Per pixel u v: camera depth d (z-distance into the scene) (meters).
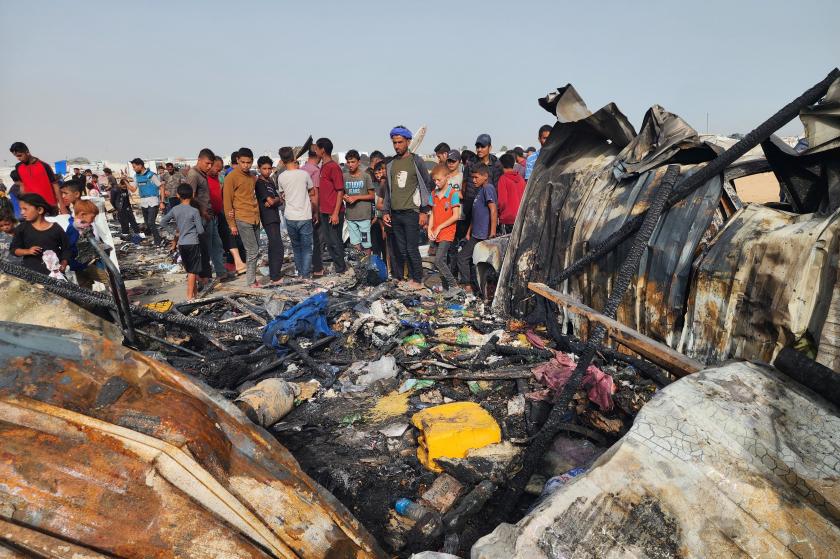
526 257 5.21
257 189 6.95
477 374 3.83
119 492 1.33
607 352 3.89
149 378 1.65
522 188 7.12
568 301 3.39
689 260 3.48
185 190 6.13
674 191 3.70
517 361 4.13
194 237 6.20
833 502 1.52
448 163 6.21
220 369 4.08
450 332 4.88
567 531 1.56
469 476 2.69
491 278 6.02
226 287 7.06
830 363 2.53
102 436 1.41
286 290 6.59
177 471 1.40
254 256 6.90
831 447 1.67
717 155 3.85
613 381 3.31
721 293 3.21
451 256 7.70
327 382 3.93
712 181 3.56
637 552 1.51
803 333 2.73
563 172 5.15
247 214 6.67
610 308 3.43
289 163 7.04
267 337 4.51
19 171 7.29
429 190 6.67
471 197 7.22
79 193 5.93
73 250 5.20
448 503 2.55
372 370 4.03
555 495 1.65
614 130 4.72
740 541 1.47
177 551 1.34
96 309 4.76
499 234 7.36
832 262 2.57
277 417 3.34
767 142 3.42
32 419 1.40
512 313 5.36
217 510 1.45
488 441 2.94
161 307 5.49
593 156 5.07
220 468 1.51
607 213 4.30
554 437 2.98
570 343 4.35
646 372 3.55
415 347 4.46
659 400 1.85
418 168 6.52
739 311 3.10
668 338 3.64
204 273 7.05
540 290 3.64
